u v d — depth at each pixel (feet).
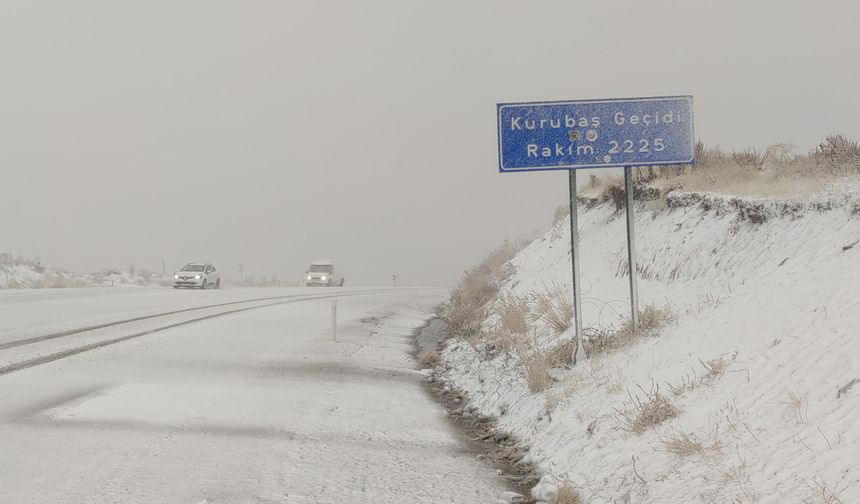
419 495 26.50
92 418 36.17
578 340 41.50
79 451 30.30
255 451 31.35
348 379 50.90
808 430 21.45
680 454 24.11
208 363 54.85
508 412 39.14
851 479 18.56
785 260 36.17
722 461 22.70
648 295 47.11
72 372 48.73
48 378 46.32
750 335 29.73
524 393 39.70
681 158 42.45
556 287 60.59
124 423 35.42
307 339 72.33
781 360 25.96
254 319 89.61
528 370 40.52
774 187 45.24
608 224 67.10
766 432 22.67
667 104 42.60
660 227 54.95
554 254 74.33
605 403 32.07
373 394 45.93
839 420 20.98
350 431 35.99
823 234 35.76
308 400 42.91
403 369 57.26
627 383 33.12
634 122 42.65
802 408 22.53
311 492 26.17
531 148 42.70
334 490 26.55
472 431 37.78
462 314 82.07
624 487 24.47
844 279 28.76
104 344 62.23
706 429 24.99
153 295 125.80
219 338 70.08
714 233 46.52
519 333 53.06
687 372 30.37
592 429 29.84
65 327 72.74
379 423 38.11
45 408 37.96
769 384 25.08
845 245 32.12
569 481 26.96
